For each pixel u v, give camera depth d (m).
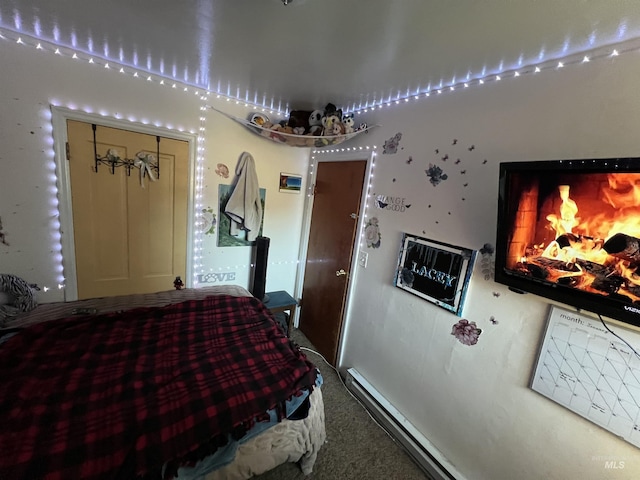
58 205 1.81
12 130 1.62
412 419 1.78
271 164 2.61
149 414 1.03
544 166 1.01
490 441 1.39
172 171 2.16
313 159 2.75
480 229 1.41
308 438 1.35
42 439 0.90
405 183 1.82
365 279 2.16
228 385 1.21
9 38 1.52
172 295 2.03
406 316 1.82
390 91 1.76
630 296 0.86
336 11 1.02
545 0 0.83
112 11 1.18
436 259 1.62
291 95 2.07
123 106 1.88
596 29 0.93
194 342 1.49
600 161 0.87
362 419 1.93
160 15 1.18
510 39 1.06
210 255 2.48
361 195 2.19
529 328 1.25
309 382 1.33
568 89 1.12
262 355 1.46
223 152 2.33
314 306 2.78
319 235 2.68
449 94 1.55
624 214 0.85
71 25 1.35
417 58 1.30
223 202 2.42
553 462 1.18
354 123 2.27
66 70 1.68
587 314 1.08
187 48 1.47
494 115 1.36
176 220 2.25
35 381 1.11
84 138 1.81
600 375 1.05
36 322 1.54
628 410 0.99
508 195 1.14
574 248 0.98
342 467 1.58
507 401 1.33
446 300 1.56
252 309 1.90
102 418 0.99
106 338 1.42
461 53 1.21
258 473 1.19
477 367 1.44
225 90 2.12
